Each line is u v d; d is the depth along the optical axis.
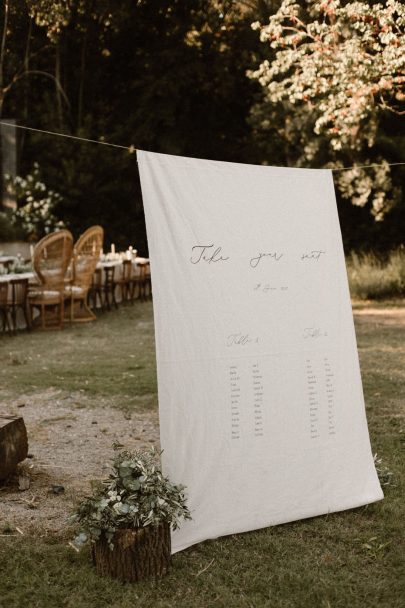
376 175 17.39
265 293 3.75
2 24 21.31
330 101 10.62
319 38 10.80
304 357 3.85
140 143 22.69
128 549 3.13
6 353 9.27
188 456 3.48
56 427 5.80
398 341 9.75
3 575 3.24
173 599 3.03
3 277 11.16
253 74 11.66
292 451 3.77
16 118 22.22
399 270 16.11
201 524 3.51
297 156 19.25
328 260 3.99
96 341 10.20
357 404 4.03
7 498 4.18
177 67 21.84
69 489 4.32
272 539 3.59
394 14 10.63
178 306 3.50
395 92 11.12
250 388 3.66
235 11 21.97
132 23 22.14
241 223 3.71
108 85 23.66
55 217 19.91
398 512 3.88
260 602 3.01
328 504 3.84
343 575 3.23
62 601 3.00
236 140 23.41
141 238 22.78
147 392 6.99
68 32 21.86
